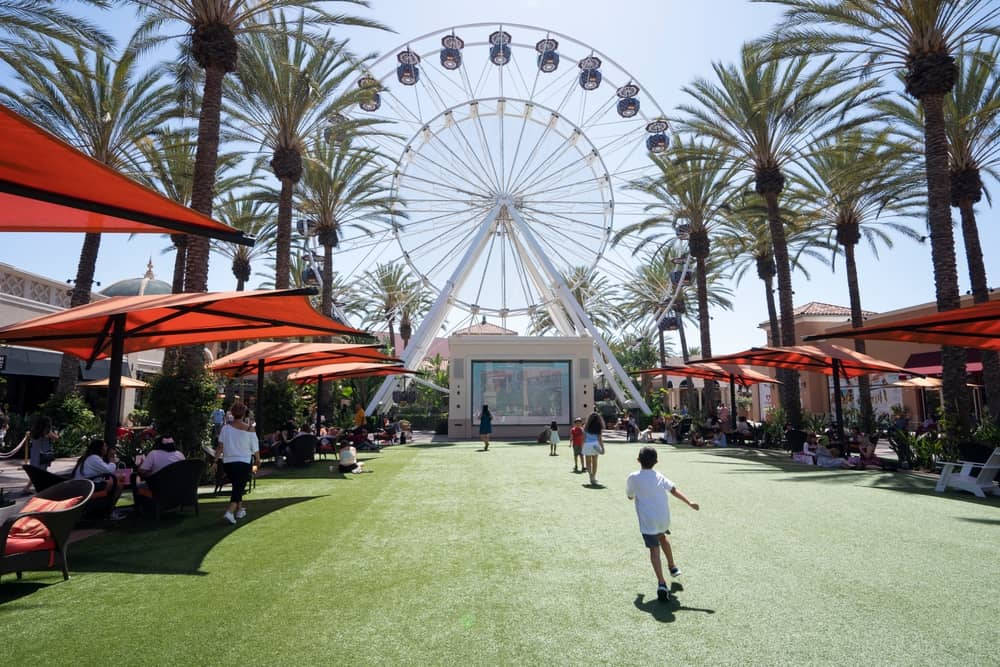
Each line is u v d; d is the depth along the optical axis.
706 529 7.85
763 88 22.45
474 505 9.61
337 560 6.40
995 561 6.34
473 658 4.00
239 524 8.24
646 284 35.94
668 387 60.28
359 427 21.88
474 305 33.94
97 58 19.83
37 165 4.27
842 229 27.52
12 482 13.22
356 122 23.88
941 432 15.84
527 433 29.23
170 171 22.62
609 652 4.09
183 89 15.13
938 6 15.35
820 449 16.05
